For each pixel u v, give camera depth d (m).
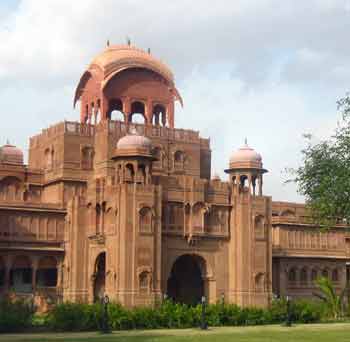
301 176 42.53
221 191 64.06
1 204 63.41
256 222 64.19
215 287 62.66
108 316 46.19
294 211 81.00
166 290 60.25
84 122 74.00
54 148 69.12
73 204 63.75
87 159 68.19
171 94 73.00
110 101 71.25
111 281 58.06
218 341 36.22
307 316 54.50
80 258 62.84
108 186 60.03
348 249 81.62
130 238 57.50
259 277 63.44
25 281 66.44
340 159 40.97
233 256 63.53
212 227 63.31
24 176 69.75
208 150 72.88
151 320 47.50
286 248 75.44
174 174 69.75
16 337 39.59
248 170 66.50
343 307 65.81
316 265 77.38
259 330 45.06
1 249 62.44
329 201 40.59
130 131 67.88
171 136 70.38
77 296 62.28
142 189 58.47
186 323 48.53
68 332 44.00
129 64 71.12
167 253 60.72
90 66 73.38
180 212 61.88
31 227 64.50
